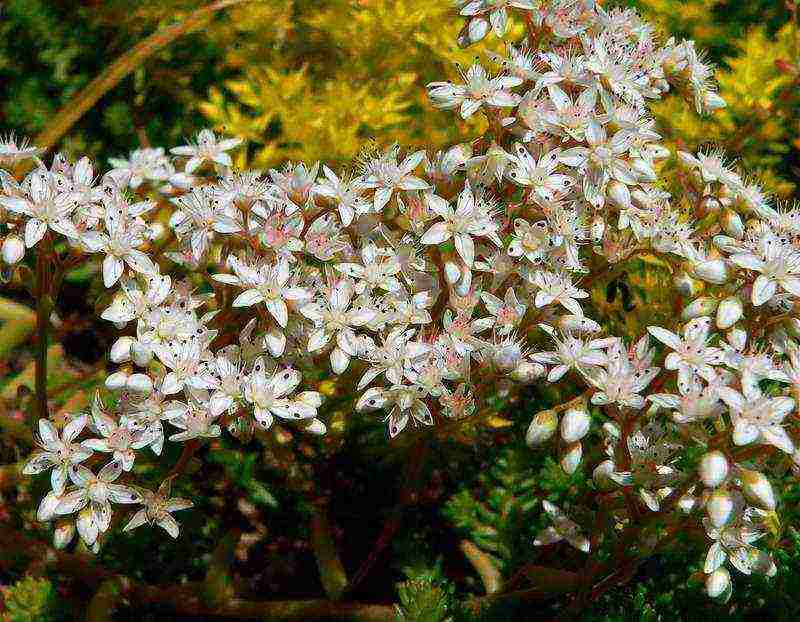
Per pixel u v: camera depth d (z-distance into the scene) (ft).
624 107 0.68
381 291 0.68
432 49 0.87
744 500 0.62
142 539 0.75
